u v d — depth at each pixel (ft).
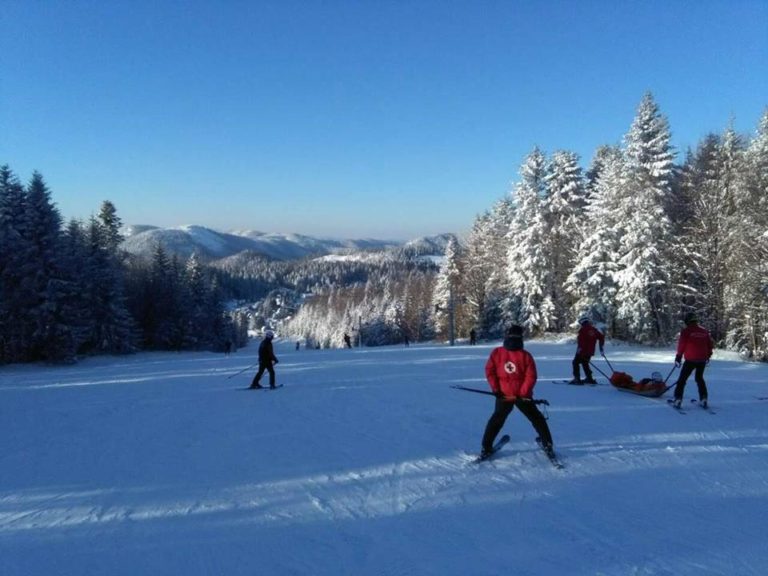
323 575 12.81
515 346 21.85
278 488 19.12
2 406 41.01
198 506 17.53
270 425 30.37
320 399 39.70
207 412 35.50
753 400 36.52
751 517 15.98
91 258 143.84
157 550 14.35
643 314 107.55
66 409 38.68
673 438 25.30
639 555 13.58
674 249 110.01
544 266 133.69
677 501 17.31
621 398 37.50
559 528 15.29
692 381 48.96
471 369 60.49
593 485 18.89
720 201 107.04
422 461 22.07
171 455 24.07
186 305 185.26
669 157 108.06
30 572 13.25
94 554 14.17
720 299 107.04
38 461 23.52
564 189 135.23
